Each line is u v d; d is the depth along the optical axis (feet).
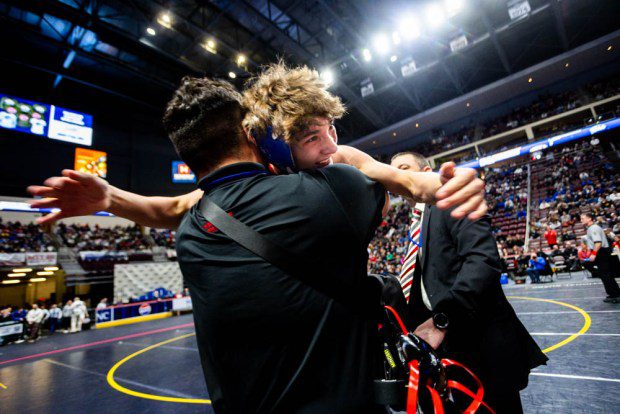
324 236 2.13
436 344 3.86
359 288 2.24
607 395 8.55
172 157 83.25
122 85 70.74
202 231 2.35
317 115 2.42
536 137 79.00
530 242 50.31
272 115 2.45
